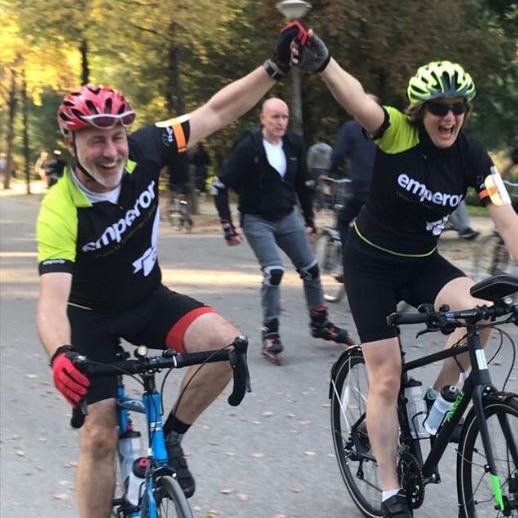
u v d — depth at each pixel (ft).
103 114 8.57
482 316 9.48
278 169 20.04
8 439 15.84
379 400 10.95
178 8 56.49
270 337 20.53
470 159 10.72
